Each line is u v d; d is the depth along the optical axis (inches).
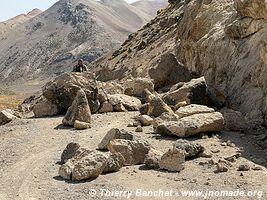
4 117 991.0
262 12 913.5
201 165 559.2
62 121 888.9
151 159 558.6
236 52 1019.3
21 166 593.3
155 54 2075.5
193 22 1424.7
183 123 694.5
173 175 524.4
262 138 682.8
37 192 482.3
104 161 532.1
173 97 921.5
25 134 810.2
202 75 1178.6
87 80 1007.0
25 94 5743.1
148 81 1122.0
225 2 1353.3
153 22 2940.5
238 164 558.9
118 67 2452.0
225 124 737.6
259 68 856.9
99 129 823.1
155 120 773.9
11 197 469.7
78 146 599.8
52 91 1011.9
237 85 943.0
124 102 1016.9
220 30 1202.6
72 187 494.0
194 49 1375.5
